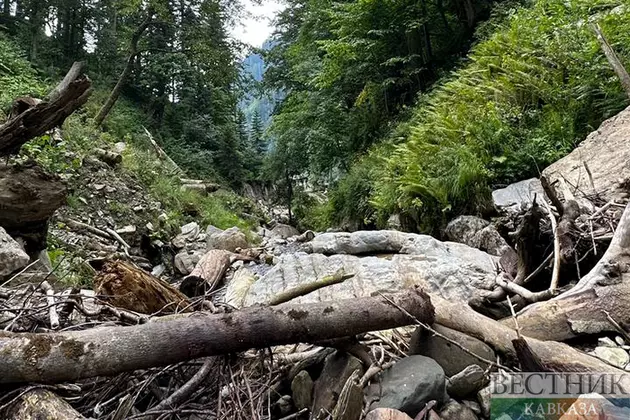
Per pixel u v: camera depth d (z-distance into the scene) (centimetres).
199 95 1653
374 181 719
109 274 238
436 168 543
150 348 139
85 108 1149
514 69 592
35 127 334
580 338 195
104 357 135
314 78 1086
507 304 247
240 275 431
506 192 482
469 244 450
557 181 361
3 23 1333
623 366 175
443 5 1006
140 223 782
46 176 396
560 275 271
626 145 405
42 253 418
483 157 518
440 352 183
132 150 1027
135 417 147
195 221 926
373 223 751
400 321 174
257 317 153
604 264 206
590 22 521
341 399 151
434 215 531
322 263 322
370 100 1016
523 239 270
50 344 133
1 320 188
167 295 240
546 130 511
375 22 965
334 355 186
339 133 1068
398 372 166
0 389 133
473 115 576
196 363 171
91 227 685
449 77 830
